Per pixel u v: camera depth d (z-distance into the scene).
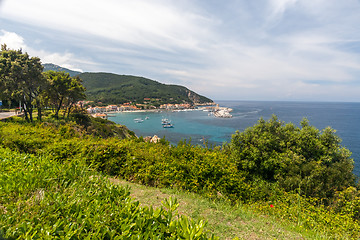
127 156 6.42
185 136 71.69
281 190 8.45
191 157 6.62
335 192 8.22
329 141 10.46
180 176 5.82
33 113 42.81
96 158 6.36
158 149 7.37
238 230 3.93
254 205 6.12
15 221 1.85
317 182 8.64
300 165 9.80
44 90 33.56
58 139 7.52
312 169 9.16
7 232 1.67
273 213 5.80
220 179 5.86
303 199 7.38
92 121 39.53
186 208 4.47
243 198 6.32
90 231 1.83
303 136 10.55
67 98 44.50
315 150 10.27
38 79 29.81
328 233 5.09
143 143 8.23
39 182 2.61
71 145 6.62
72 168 3.15
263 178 10.39
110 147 6.55
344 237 4.96
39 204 2.17
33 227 1.82
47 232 1.70
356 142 54.53
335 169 9.03
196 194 5.55
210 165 5.98
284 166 9.64
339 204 7.55
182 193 5.43
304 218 5.66
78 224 1.90
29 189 2.43
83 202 2.24
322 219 5.84
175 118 138.75
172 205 2.24
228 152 11.30
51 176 2.83
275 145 10.65
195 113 182.00
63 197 2.33
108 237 1.84
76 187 2.67
